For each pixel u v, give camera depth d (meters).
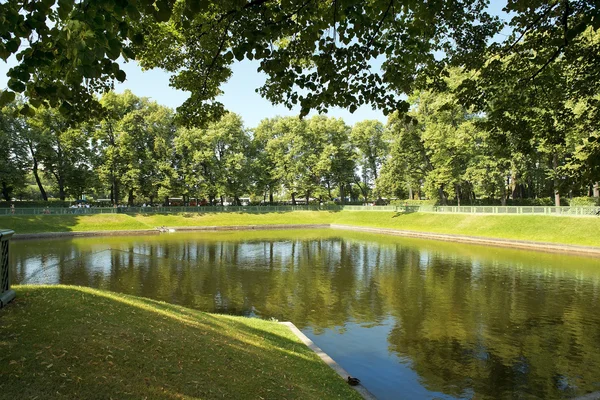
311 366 7.66
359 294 16.00
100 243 32.28
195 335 7.08
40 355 4.63
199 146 55.66
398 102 6.72
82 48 3.44
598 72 7.81
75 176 47.97
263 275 19.78
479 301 14.84
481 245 31.19
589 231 28.23
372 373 8.94
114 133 50.28
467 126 37.81
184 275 19.52
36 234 36.28
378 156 65.19
